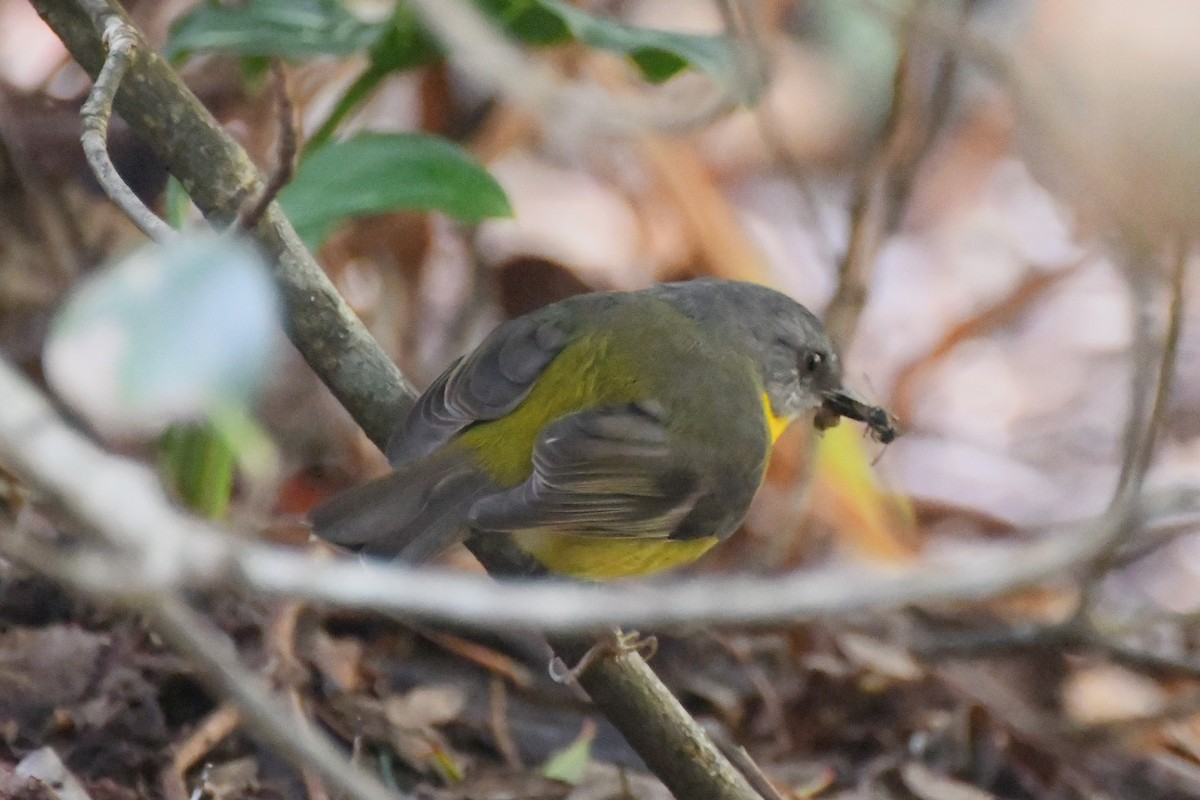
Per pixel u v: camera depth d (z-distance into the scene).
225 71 12.21
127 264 3.60
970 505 12.55
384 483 6.69
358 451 10.77
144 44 6.87
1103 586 11.53
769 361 8.43
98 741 7.32
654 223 13.13
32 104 11.40
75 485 3.48
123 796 7.05
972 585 3.96
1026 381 13.90
